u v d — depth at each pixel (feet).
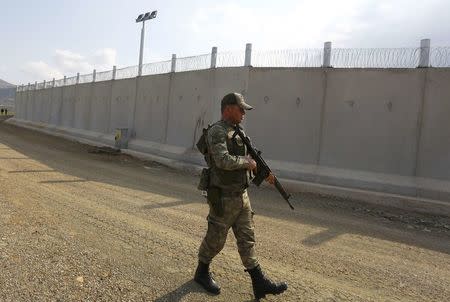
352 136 38.96
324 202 34.22
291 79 42.45
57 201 25.94
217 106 48.93
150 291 12.60
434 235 25.54
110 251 16.25
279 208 30.17
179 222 22.59
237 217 12.41
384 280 15.83
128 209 25.34
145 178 41.16
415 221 29.40
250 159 11.94
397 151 36.83
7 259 14.07
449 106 34.83
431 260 19.56
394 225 27.63
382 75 37.70
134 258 15.64
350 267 17.11
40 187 30.81
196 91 53.26
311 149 41.09
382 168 37.42
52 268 13.71
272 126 43.42
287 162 42.19
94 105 84.33
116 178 39.65
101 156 59.31
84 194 29.50
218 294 12.80
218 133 11.64
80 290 12.23
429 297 14.43
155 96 62.34
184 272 14.46
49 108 113.80
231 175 11.89
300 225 24.85
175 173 47.39
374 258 18.89
